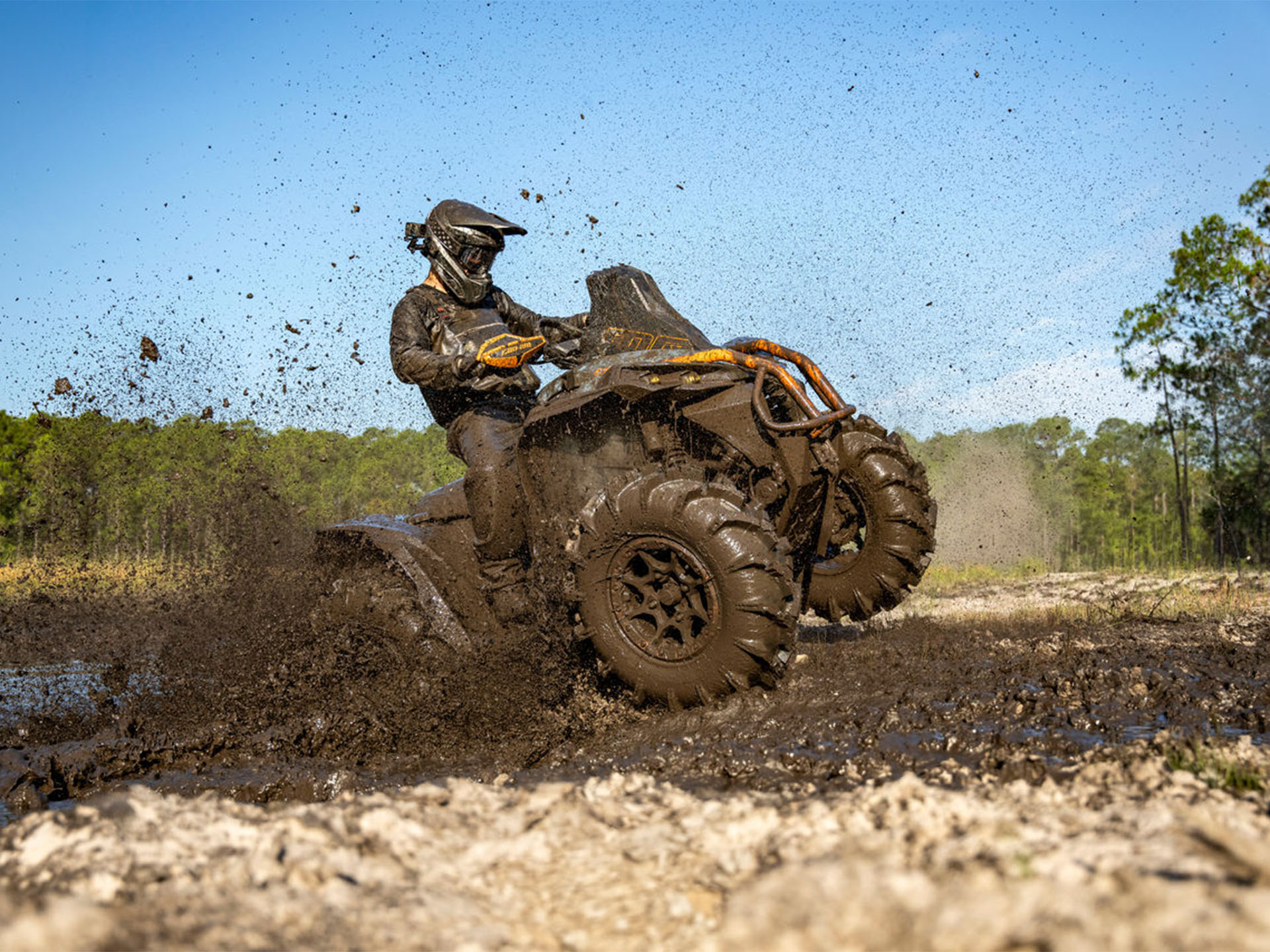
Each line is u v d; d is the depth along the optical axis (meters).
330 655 5.55
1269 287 22.19
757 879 2.02
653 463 5.21
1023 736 3.68
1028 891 1.63
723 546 4.54
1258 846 1.85
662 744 4.20
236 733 4.88
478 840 2.34
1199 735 3.39
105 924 1.66
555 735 4.62
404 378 5.78
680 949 1.76
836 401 5.38
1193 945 1.37
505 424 5.84
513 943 1.81
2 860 2.27
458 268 5.99
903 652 5.72
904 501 5.99
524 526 5.59
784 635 4.60
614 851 2.27
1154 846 1.89
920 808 2.34
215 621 6.04
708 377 5.08
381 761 4.57
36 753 4.46
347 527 5.93
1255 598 9.33
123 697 5.94
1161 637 6.32
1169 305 23.16
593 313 5.68
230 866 2.09
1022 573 17.17
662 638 4.86
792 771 3.51
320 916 1.82
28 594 11.10
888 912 1.60
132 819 2.42
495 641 5.33
